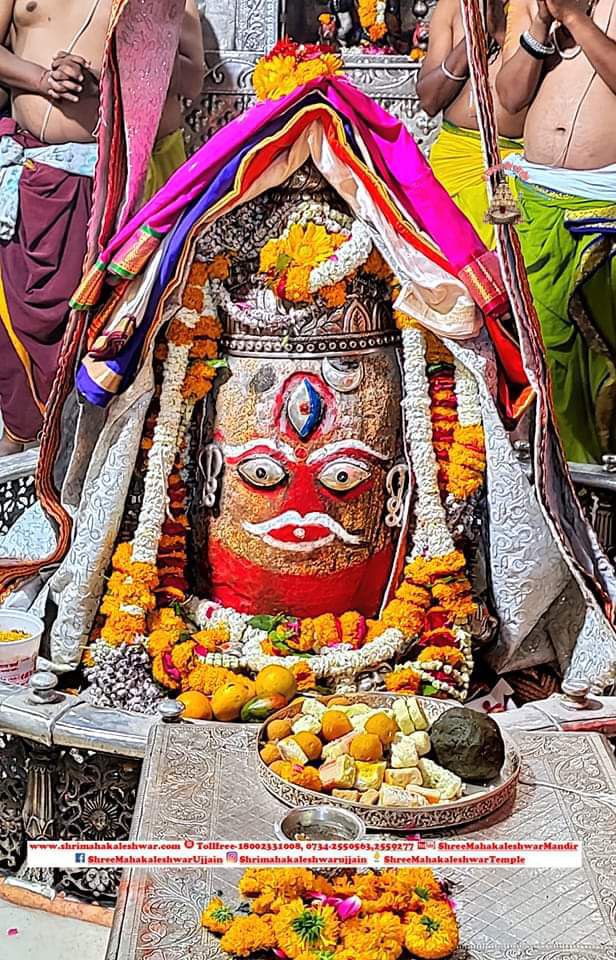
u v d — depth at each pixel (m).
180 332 2.48
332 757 2.03
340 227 2.46
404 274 2.41
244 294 2.50
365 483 2.50
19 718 2.27
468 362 2.47
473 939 1.63
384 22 4.27
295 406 2.46
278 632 2.51
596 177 3.66
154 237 2.38
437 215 2.44
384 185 2.39
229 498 2.53
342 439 2.48
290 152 2.40
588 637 2.62
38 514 3.18
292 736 2.06
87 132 4.16
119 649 2.47
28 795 2.32
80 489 2.62
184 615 2.58
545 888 1.74
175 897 1.70
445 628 2.56
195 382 2.51
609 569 2.56
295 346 2.47
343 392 2.48
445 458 2.55
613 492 3.02
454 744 2.02
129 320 2.39
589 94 3.67
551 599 2.62
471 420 2.53
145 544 2.50
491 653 2.69
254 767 2.06
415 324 2.51
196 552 2.62
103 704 2.41
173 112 4.12
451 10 3.98
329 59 2.39
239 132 2.38
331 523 2.50
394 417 2.55
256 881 1.69
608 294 3.65
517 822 1.91
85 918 2.25
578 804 1.97
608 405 3.72
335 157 2.40
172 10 2.60
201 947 1.60
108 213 2.59
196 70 4.12
